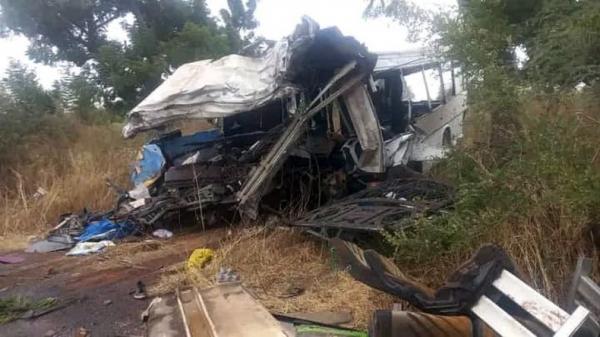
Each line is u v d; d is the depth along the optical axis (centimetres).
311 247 579
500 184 405
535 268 366
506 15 616
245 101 690
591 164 386
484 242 383
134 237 757
